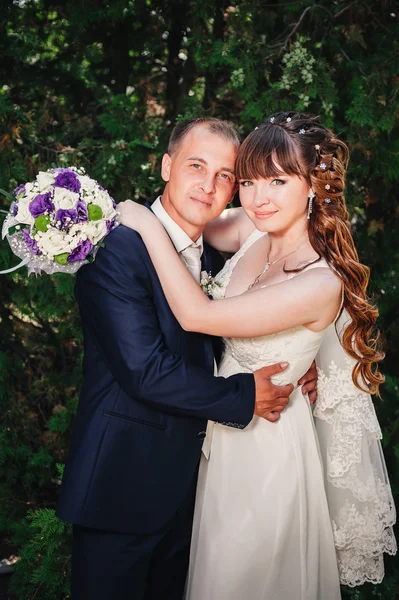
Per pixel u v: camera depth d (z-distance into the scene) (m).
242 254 2.81
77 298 2.63
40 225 2.31
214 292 2.75
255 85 3.54
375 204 3.97
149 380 2.41
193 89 4.03
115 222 2.51
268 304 2.44
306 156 2.46
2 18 3.77
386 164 3.72
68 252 2.35
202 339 2.64
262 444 2.59
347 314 2.77
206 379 2.46
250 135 2.50
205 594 2.57
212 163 2.56
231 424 2.49
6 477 4.02
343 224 2.54
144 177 3.80
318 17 3.58
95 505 2.50
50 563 3.42
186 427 2.61
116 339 2.45
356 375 2.67
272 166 2.45
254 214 2.54
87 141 3.72
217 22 3.79
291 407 2.66
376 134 3.61
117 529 2.54
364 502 2.78
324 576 2.67
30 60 3.92
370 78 3.56
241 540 2.54
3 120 3.65
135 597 2.63
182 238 2.66
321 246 2.52
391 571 3.82
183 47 4.01
